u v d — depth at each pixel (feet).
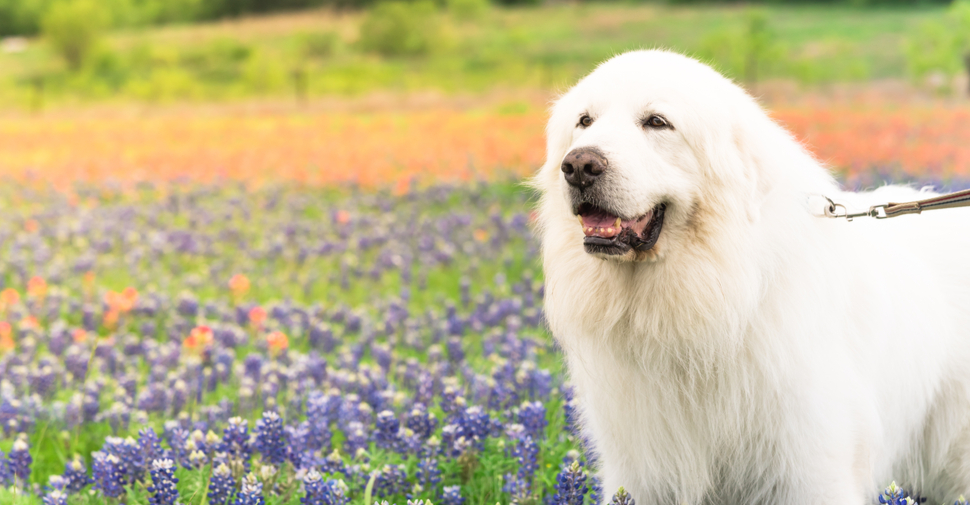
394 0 186.09
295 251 34.99
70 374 19.75
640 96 10.27
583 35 172.35
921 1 176.35
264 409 16.76
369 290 30.14
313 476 11.64
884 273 11.26
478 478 13.66
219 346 22.29
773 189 10.13
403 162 57.21
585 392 11.36
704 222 10.01
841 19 165.58
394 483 12.78
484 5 203.10
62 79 155.02
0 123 98.58
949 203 10.38
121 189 52.49
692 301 10.01
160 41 191.72
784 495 10.43
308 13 217.97
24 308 26.50
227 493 11.87
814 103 92.94
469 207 43.83
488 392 16.72
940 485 12.41
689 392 10.43
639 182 9.77
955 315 11.82
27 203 48.98
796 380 10.00
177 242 36.76
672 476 10.85
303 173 53.26
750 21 130.31
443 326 23.41
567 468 11.29
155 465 11.80
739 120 10.21
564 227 10.99
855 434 10.37
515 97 118.42
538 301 26.94
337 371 19.44
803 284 10.07
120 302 24.57
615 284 10.50
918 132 57.93
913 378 11.36
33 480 14.61
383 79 145.38
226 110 116.16
